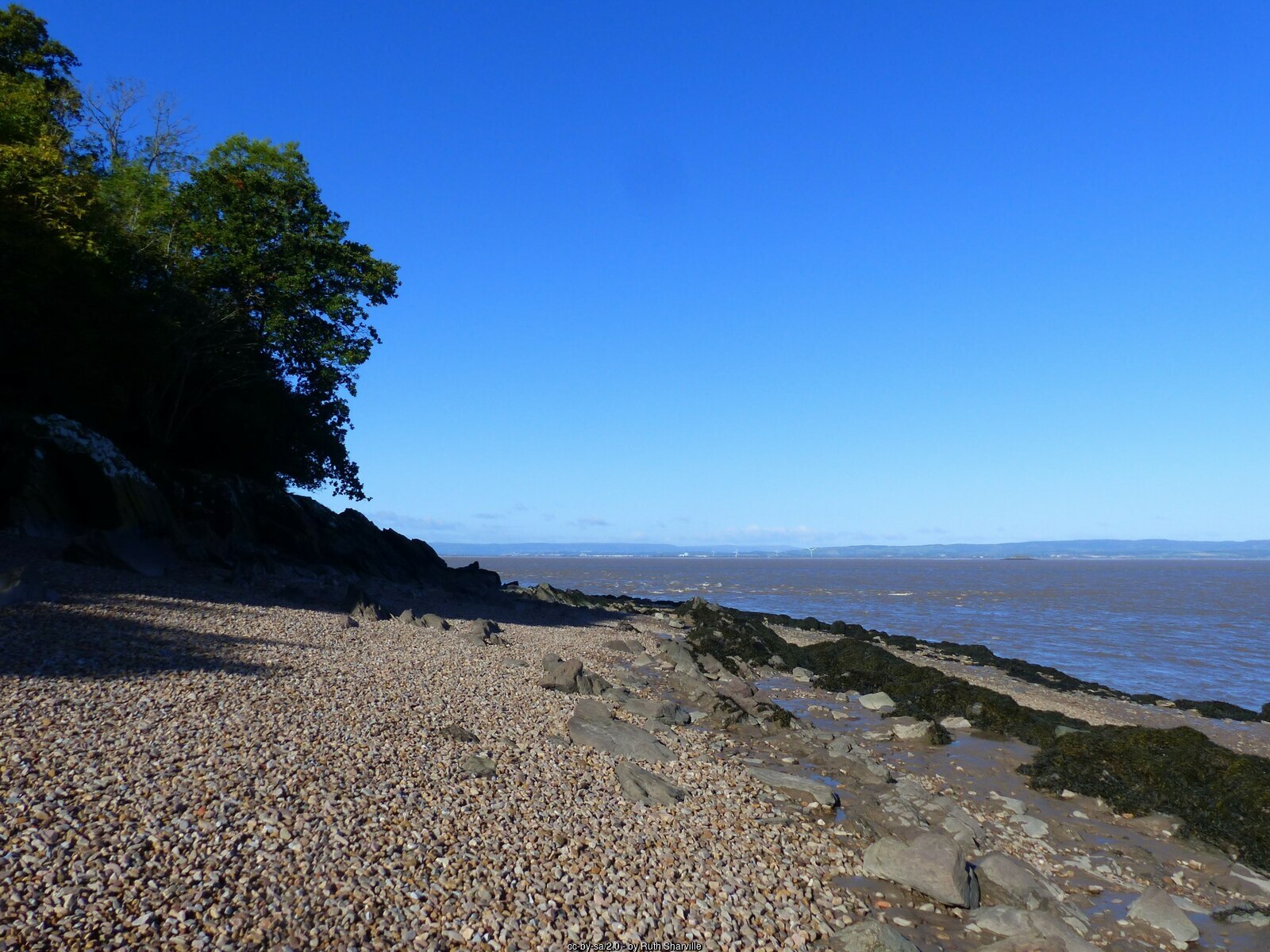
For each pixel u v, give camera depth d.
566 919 8.45
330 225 37.50
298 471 44.31
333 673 15.74
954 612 69.25
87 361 29.81
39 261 26.36
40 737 9.91
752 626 36.53
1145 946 10.05
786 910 9.52
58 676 12.31
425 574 44.62
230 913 7.36
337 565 37.72
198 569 26.33
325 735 11.91
